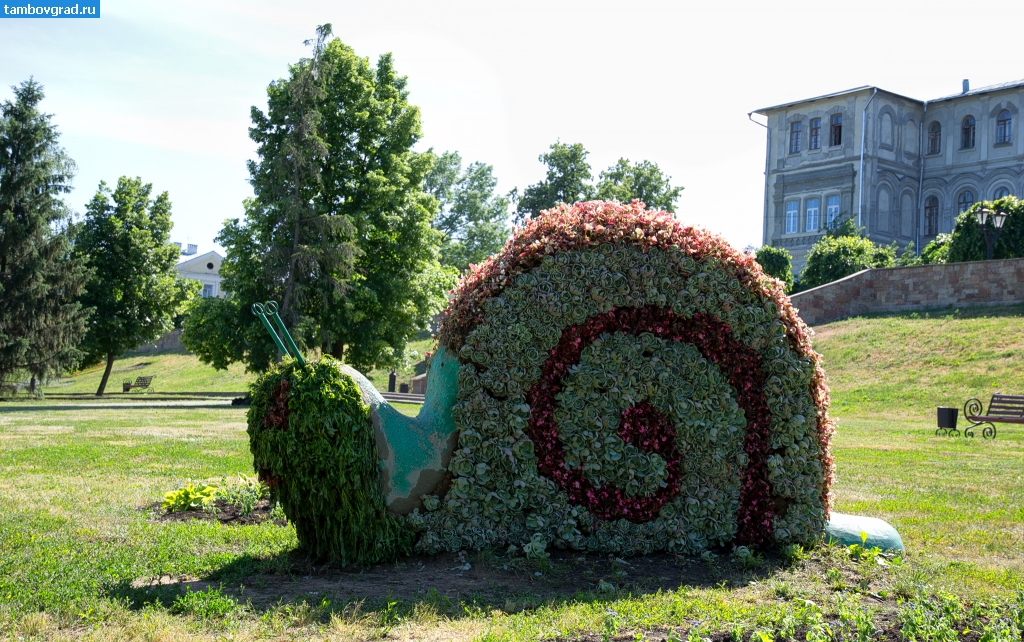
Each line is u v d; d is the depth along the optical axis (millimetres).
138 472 11703
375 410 6684
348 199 33406
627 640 4793
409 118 34344
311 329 30672
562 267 7121
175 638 4707
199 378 52656
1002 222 34125
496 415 6793
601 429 6973
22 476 11242
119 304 44594
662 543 6973
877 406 25703
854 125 57500
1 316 35656
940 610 5398
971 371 26609
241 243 32469
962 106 57938
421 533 6691
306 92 31703
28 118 37406
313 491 6289
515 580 6098
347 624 5020
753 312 7301
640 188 57125
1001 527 8617
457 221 73938
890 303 36000
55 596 5402
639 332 7230
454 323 7086
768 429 7281
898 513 9328
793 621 4977
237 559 6539
